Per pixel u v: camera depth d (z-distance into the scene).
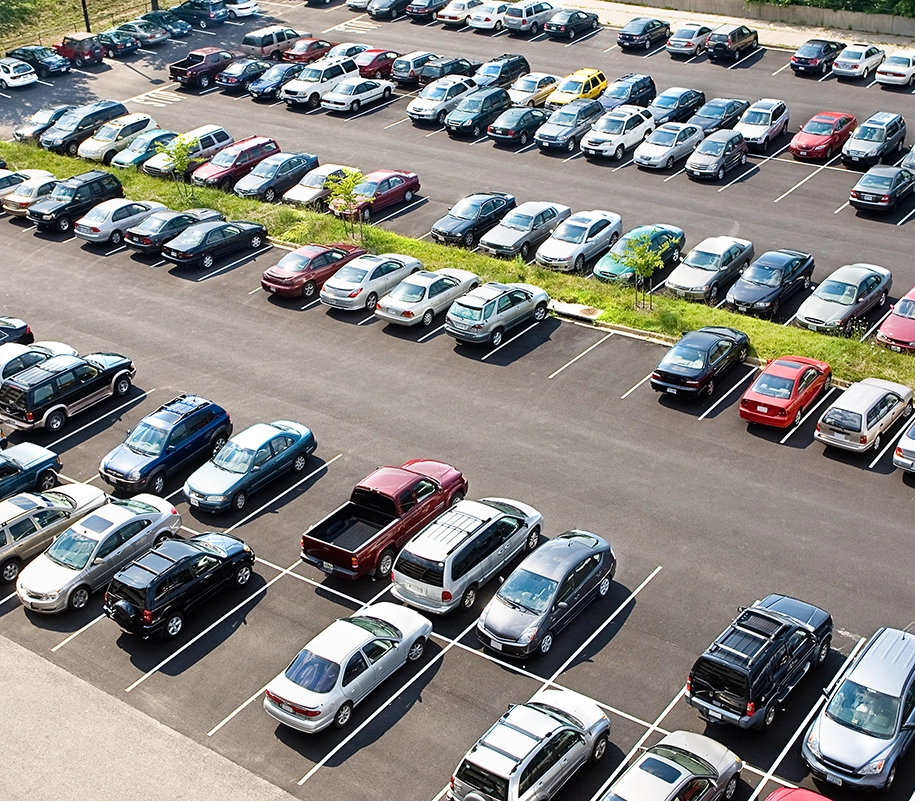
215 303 41.31
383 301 38.59
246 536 29.23
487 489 30.19
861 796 20.67
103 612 26.70
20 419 33.81
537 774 20.22
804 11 66.88
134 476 30.64
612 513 29.02
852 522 28.11
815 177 48.94
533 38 67.69
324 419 33.94
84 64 66.44
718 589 26.17
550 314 39.19
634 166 51.09
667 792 19.12
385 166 52.12
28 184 48.72
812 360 33.44
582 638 25.05
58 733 23.20
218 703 23.88
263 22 72.81
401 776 21.73
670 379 33.22
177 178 51.16
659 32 65.31
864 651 22.11
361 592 27.14
